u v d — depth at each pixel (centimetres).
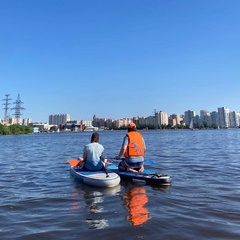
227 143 3192
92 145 986
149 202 667
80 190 821
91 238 451
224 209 597
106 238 450
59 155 2100
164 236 451
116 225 507
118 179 879
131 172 962
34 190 834
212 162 1446
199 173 1095
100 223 522
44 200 710
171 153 2006
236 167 1248
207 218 539
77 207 639
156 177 873
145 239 441
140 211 593
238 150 2183
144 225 503
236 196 709
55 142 4728
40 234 474
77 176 967
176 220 528
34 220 550
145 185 874
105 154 2034
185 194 743
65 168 1337
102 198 720
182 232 468
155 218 541
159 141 4019
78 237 457
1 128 12300
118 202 675
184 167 1270
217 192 760
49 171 1245
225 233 461
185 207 617
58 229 496
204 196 716
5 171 1268
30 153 2369
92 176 899
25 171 1260
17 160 1767
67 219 552
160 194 748
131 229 485
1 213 601
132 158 972
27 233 480
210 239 437
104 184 851
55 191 814
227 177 996
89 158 980
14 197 745
